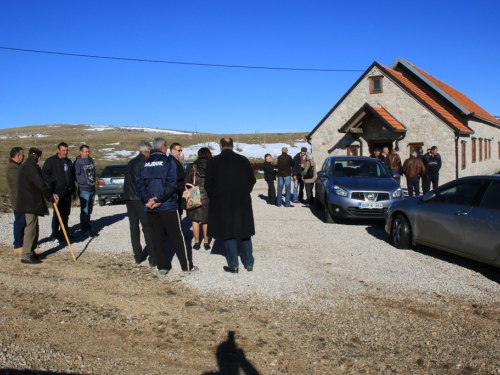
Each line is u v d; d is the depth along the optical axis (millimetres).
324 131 24391
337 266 6996
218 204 6480
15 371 3787
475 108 30109
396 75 22797
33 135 73125
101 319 5012
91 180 9781
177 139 64938
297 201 16016
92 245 8836
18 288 6090
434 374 3795
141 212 7109
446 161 20984
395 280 6242
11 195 8125
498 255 6141
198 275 6578
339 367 3920
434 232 7301
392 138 22188
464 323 4805
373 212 10477
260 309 5246
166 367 3932
